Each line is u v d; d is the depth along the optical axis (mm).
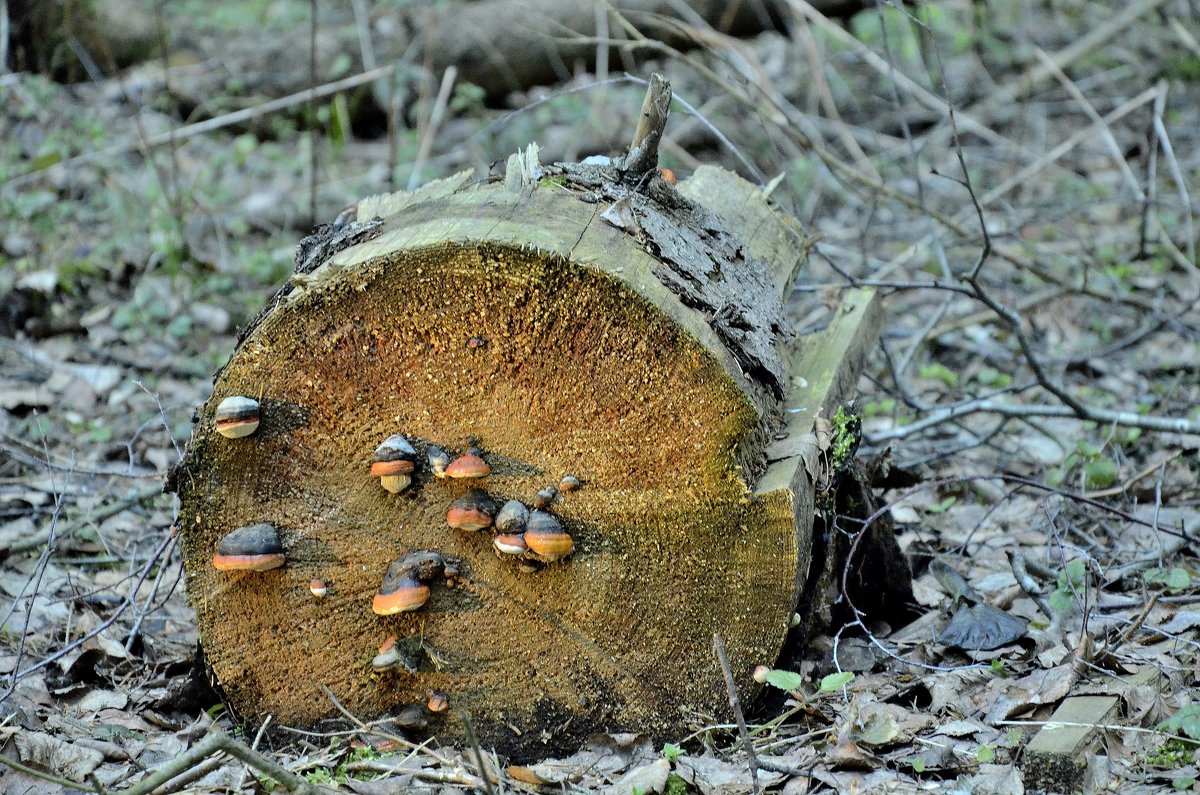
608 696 3691
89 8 6617
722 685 3678
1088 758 3596
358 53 6668
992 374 4656
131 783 3639
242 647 3709
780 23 7344
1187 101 7629
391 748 3697
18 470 4324
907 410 4539
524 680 3695
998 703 3709
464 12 6723
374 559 3686
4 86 6219
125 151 5961
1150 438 4402
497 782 3615
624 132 6539
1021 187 6562
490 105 6988
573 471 3652
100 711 3789
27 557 4105
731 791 3598
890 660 3838
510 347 3627
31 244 5293
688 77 7309
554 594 3674
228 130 6520
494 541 3668
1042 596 3941
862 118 7387
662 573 3662
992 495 4297
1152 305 4875
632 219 3662
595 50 6801
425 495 3672
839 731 3664
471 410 3650
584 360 3623
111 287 5184
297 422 3662
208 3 7195
